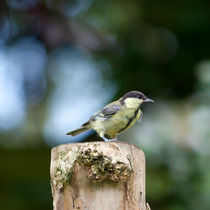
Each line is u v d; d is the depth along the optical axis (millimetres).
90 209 5676
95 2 14031
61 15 13039
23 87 15195
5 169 13508
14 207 12695
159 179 11445
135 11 14375
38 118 15250
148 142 11344
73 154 5840
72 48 14336
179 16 14375
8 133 15312
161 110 12172
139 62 14445
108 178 5684
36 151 14125
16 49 14508
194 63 14586
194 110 11523
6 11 13086
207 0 14336
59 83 14750
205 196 10836
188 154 11258
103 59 14398
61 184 5902
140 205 5980
